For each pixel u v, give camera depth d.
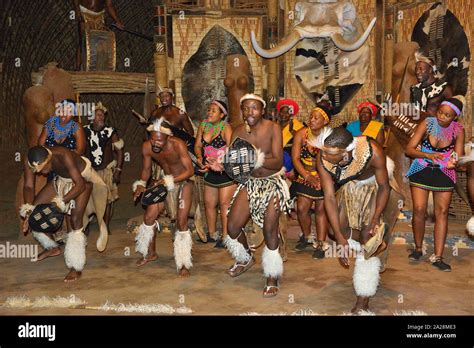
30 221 4.28
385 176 3.63
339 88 7.15
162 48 7.13
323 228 5.27
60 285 4.46
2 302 4.00
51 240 5.02
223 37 7.22
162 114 6.28
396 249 5.64
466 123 6.46
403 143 6.02
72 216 4.54
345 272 4.79
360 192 3.91
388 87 7.03
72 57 8.85
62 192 4.52
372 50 7.04
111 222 7.30
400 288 4.30
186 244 4.71
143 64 9.36
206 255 5.47
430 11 6.70
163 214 6.59
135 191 4.76
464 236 5.58
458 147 4.76
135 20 9.08
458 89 6.52
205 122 5.44
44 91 6.43
